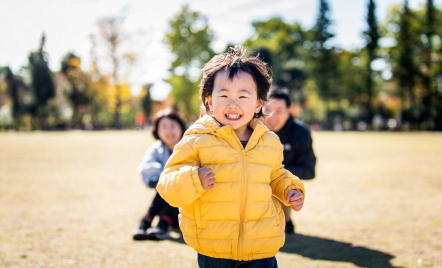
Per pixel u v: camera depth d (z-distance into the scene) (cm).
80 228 466
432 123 4822
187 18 5603
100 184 801
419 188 743
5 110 5669
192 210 224
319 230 462
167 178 219
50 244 400
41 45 5462
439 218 506
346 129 5453
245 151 226
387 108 5597
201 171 208
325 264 346
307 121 6391
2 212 540
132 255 371
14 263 343
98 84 5575
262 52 5597
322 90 5638
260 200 224
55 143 2105
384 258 360
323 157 1350
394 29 5147
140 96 7194
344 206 591
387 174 933
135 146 1878
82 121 5853
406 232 444
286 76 5916
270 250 222
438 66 4841
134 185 792
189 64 5641
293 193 232
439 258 356
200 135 228
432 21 4819
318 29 5609
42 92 5456
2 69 5959
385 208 573
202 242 220
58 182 820
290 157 456
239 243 216
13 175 909
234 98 226
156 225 455
